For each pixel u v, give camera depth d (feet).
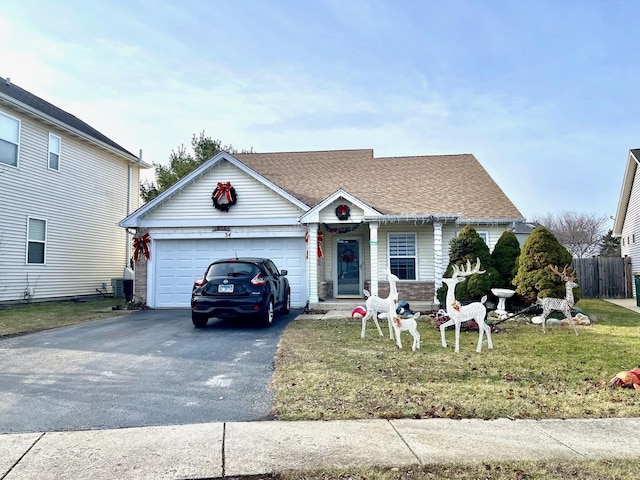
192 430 14.20
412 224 50.83
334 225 49.32
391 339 29.43
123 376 20.71
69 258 59.62
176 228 50.85
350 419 15.16
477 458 12.20
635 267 69.87
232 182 50.65
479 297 40.11
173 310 48.67
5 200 49.26
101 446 13.02
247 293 33.45
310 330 33.32
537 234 39.37
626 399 17.39
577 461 12.06
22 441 13.43
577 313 38.27
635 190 69.46
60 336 31.17
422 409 16.08
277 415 15.61
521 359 23.80
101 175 67.05
